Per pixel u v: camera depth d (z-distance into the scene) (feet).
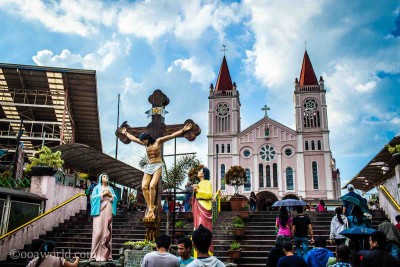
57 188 48.91
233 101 203.10
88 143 114.83
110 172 74.84
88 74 85.40
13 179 47.47
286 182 184.34
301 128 189.16
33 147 97.04
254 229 45.03
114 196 29.94
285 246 16.81
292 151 188.03
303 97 194.70
